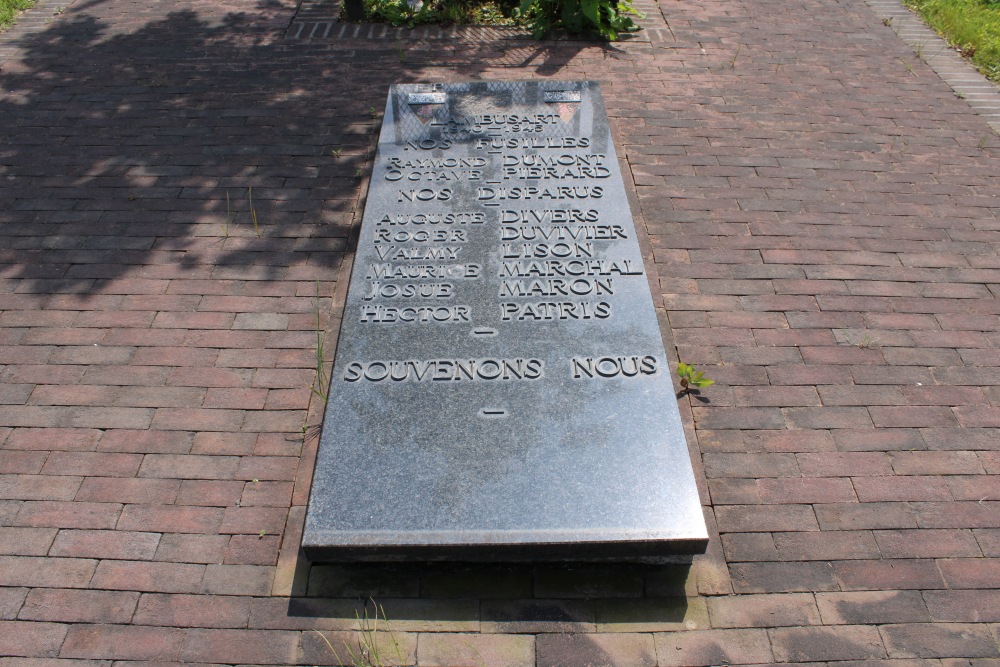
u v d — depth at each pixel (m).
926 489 3.83
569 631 3.27
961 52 8.06
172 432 4.02
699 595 3.40
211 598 3.35
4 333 4.57
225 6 8.73
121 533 3.58
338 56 7.72
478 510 3.41
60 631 3.23
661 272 5.09
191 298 4.83
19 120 6.60
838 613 3.34
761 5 9.05
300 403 4.18
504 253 4.75
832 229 5.51
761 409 4.20
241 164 6.07
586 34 8.20
